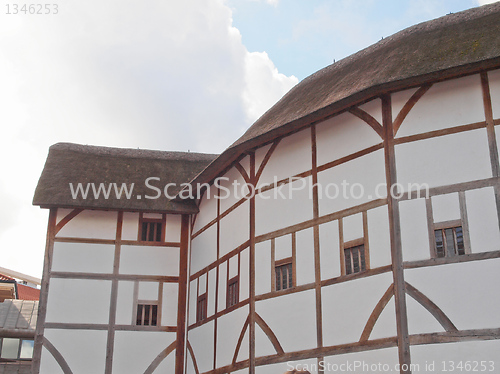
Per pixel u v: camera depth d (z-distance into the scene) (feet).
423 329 31.65
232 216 47.21
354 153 37.37
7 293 76.23
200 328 49.78
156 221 55.42
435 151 34.09
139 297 53.11
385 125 35.83
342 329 35.32
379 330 33.27
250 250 43.27
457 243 32.22
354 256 35.88
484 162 32.68
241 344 42.39
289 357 37.99
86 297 52.31
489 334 30.01
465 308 30.94
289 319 38.81
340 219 37.19
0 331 63.36
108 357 51.06
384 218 34.63
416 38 39.04
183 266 54.65
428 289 32.14
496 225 31.45
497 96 33.27
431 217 33.19
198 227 53.93
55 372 50.11
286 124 39.91
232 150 44.96
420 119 34.99
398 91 35.99
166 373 51.65
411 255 33.14
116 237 54.19
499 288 30.40
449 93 34.58
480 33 35.04
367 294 34.40
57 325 51.21
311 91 44.21
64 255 53.01
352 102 36.50
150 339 52.24
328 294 36.70
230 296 45.44
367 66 39.88
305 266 38.73
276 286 40.55
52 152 58.80
